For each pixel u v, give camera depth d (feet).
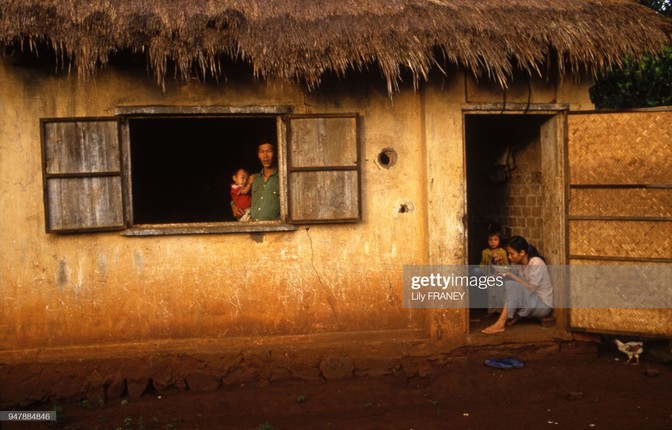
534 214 23.02
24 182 18.15
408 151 19.88
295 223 19.15
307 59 17.39
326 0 18.81
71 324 18.43
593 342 20.52
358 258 19.69
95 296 18.52
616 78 28.66
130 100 18.51
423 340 19.60
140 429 16.20
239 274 19.17
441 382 18.83
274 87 19.15
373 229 19.74
